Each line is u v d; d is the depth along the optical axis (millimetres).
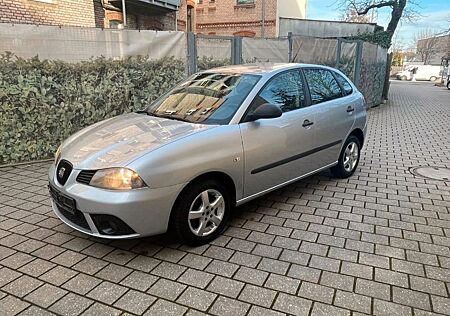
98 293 2705
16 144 5891
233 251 3295
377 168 5926
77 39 6129
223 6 22406
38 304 2586
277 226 3789
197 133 3311
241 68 4465
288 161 4117
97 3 13148
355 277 2900
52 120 6125
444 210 4219
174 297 2660
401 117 11977
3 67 5547
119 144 3242
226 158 3396
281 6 21859
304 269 3008
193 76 4652
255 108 3756
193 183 3234
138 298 2650
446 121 11164
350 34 19609
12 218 3941
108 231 3006
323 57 10391
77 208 3035
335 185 5055
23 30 5617
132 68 6820
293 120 4105
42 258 3170
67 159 3268
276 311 2516
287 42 9141
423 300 2633
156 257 3193
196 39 7598
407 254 3248
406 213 4129
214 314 2490
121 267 3041
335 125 4785
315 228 3746
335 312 2508
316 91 4629
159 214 3049
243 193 3688
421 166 6055
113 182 2918
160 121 3715
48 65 5910
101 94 6547
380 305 2578
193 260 3146
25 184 5012
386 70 16469
